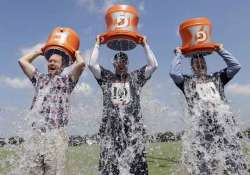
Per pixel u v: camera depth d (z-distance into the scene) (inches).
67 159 183.3
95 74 188.4
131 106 181.5
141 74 187.5
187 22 202.5
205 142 179.5
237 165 178.4
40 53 196.2
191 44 199.5
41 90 183.9
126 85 184.7
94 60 189.2
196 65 191.3
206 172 177.5
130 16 197.9
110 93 183.9
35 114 179.6
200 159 178.9
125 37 193.6
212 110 182.2
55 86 183.3
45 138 176.4
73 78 187.5
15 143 194.1
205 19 202.2
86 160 266.7
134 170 176.1
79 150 282.0
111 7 201.5
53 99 181.2
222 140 179.3
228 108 185.3
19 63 191.8
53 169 175.8
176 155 310.3
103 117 182.5
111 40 195.6
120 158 176.9
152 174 256.7
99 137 181.6
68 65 197.6
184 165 183.2
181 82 191.2
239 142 182.7
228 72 191.2
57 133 177.2
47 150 175.8
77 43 201.2
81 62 187.5
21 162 180.2
